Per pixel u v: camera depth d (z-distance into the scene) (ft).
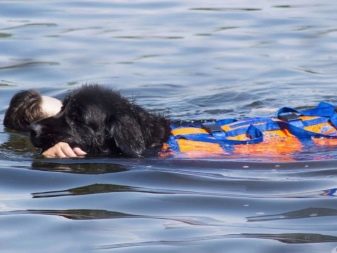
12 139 110.83
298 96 132.77
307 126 102.32
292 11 189.16
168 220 80.18
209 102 131.03
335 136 101.04
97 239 75.61
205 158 97.66
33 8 189.57
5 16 182.60
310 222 78.89
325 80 141.49
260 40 166.09
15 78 143.54
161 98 133.28
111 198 86.17
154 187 89.56
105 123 98.17
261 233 76.48
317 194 86.38
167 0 200.03
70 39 165.58
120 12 188.44
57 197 86.84
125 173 93.61
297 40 165.99
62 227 78.59
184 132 102.12
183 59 154.10
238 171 93.86
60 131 99.25
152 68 148.87
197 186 89.61
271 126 102.89
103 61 152.66
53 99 116.26
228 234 76.28
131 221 79.97
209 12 188.34
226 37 167.94
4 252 73.31
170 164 96.17
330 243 73.92
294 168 94.48
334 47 161.27
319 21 179.73
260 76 144.46
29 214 82.07
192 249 73.00
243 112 124.98
